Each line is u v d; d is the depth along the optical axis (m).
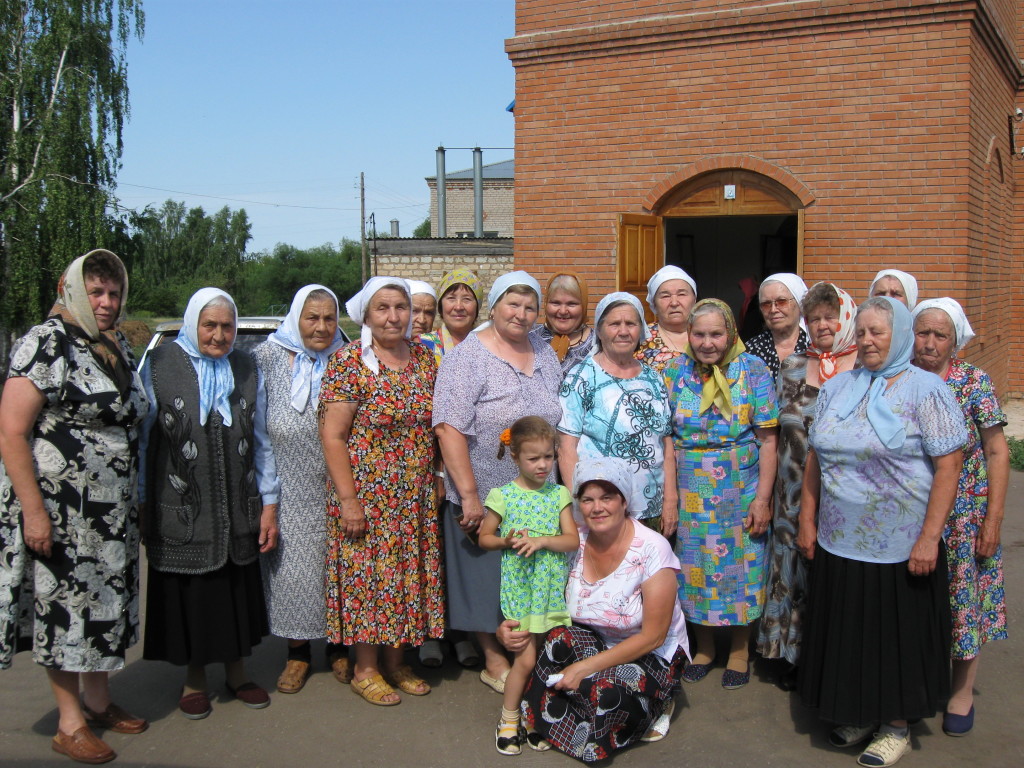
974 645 3.61
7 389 3.28
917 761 3.51
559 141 9.90
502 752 3.63
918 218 8.55
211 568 3.71
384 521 3.89
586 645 3.70
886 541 3.34
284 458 4.04
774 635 4.07
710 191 9.48
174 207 84.31
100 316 3.45
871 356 3.36
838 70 8.70
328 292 4.11
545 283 10.08
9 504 3.36
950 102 8.33
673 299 4.45
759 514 4.09
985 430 3.61
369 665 4.10
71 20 22.77
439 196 29.94
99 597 3.45
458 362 3.98
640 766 3.53
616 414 3.95
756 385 4.08
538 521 3.69
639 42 9.38
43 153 22.45
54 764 3.53
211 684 4.28
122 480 3.48
